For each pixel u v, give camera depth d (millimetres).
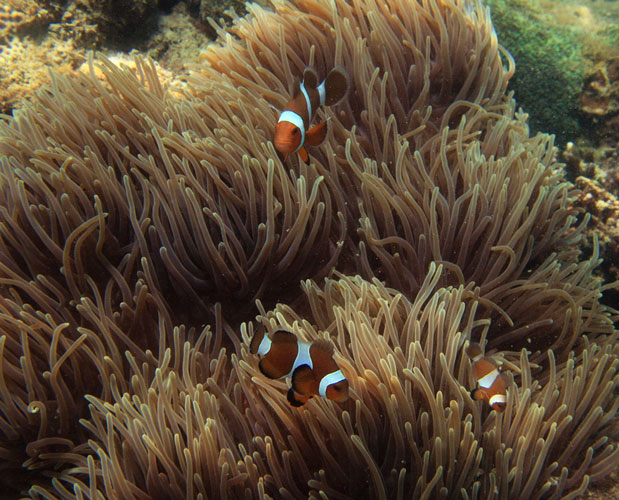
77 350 665
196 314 721
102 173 701
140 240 687
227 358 695
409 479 596
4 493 645
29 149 729
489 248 719
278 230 734
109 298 687
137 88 802
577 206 1139
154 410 610
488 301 692
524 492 602
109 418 587
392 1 902
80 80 856
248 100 820
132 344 667
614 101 1231
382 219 760
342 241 736
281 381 621
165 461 587
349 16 891
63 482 637
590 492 638
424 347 646
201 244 698
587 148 1268
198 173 727
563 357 713
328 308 677
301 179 695
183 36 1278
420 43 854
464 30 845
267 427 623
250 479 590
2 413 636
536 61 1250
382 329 669
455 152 790
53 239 694
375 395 604
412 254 726
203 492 585
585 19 1400
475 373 608
